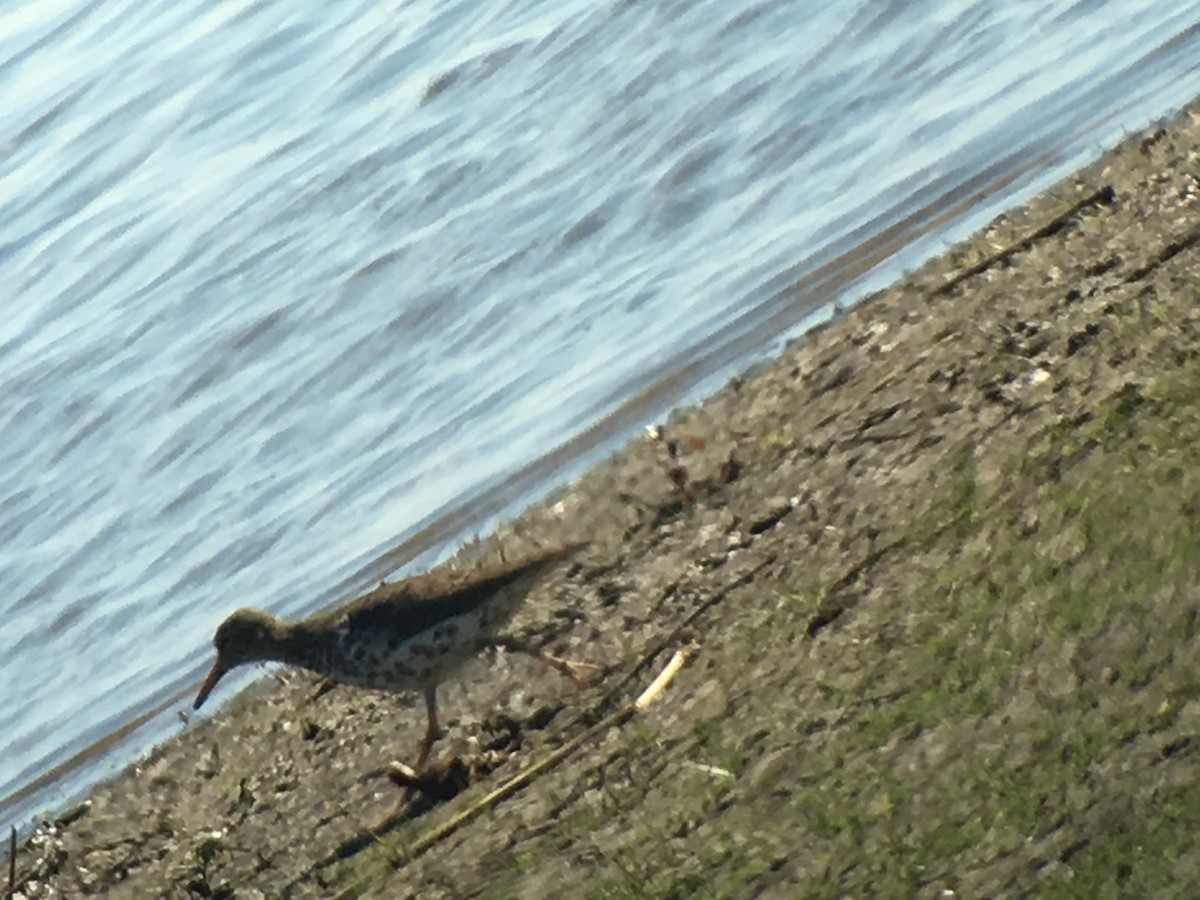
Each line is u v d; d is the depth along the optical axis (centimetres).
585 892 2811
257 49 9019
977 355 3906
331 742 3906
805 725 2908
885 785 2648
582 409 5053
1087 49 5684
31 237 8488
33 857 4097
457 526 4819
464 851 3150
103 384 6869
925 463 3553
